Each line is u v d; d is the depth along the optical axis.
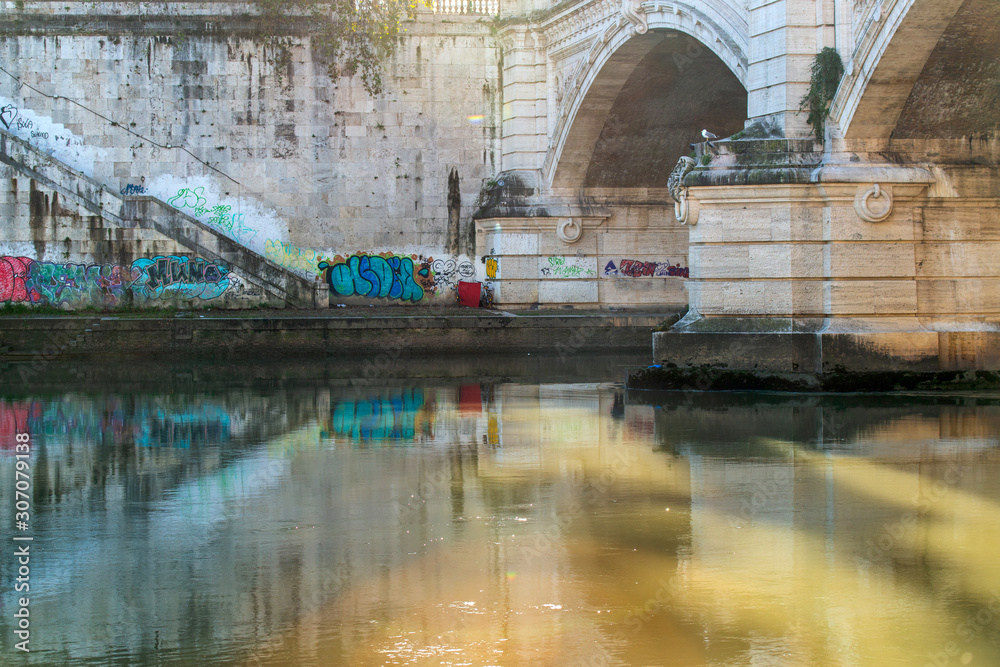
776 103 22.41
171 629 8.29
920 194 21.56
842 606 8.63
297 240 38.94
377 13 39.09
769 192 21.47
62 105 38.06
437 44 39.59
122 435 17.09
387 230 39.47
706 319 22.31
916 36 19.84
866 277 21.42
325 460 14.81
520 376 27.14
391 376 27.31
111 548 10.42
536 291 38.59
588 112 35.22
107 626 8.34
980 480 13.04
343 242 39.19
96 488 13.03
